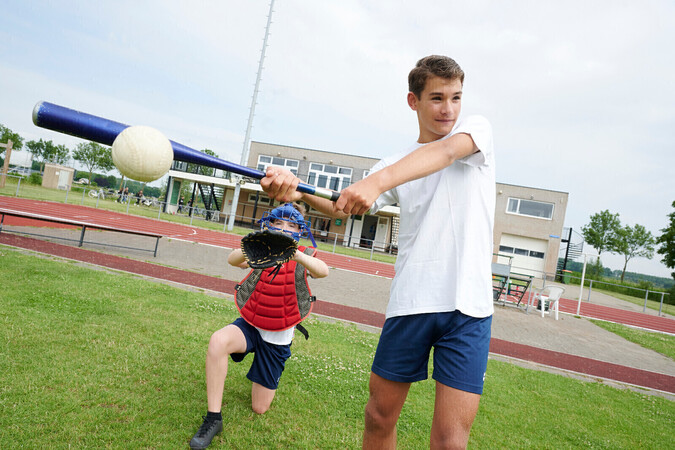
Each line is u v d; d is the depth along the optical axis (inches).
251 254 64.5
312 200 68.7
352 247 1113.4
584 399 170.9
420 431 115.6
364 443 72.4
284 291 106.5
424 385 155.2
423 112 63.3
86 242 390.0
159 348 142.9
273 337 108.3
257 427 104.3
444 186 64.6
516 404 150.6
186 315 189.0
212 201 1364.4
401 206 71.4
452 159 49.6
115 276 249.3
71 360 122.5
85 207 824.3
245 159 824.9
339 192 46.3
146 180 44.6
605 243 1843.0
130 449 86.7
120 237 486.9
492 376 181.5
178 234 642.2
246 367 145.9
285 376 141.4
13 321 144.0
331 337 199.8
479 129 53.7
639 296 1241.4
